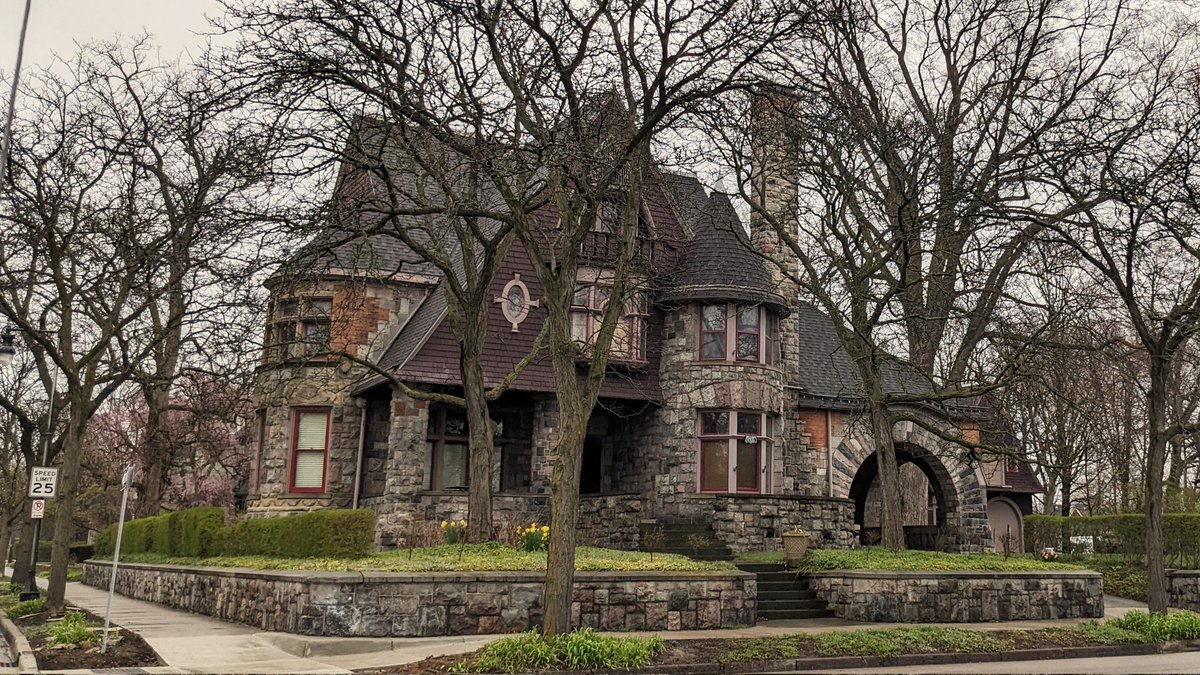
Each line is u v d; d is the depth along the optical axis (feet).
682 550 75.72
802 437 93.50
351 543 59.11
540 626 53.52
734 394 83.82
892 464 75.97
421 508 77.30
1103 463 132.26
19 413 87.35
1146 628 57.47
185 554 81.66
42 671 42.14
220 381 78.79
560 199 51.31
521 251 86.17
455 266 89.61
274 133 53.62
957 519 96.02
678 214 91.40
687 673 45.01
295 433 86.38
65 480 63.98
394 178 82.89
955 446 96.84
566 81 49.73
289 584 52.26
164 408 102.37
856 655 49.44
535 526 64.90
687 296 85.25
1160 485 60.64
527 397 88.07
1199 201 60.95
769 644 49.67
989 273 74.95
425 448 81.10
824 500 84.07
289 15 52.60
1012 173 68.90
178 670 41.88
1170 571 81.15
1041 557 91.50
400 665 42.98
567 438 46.06
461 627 52.01
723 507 79.71
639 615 56.08
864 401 81.61
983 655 51.80
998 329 86.74
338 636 49.34
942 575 65.31
